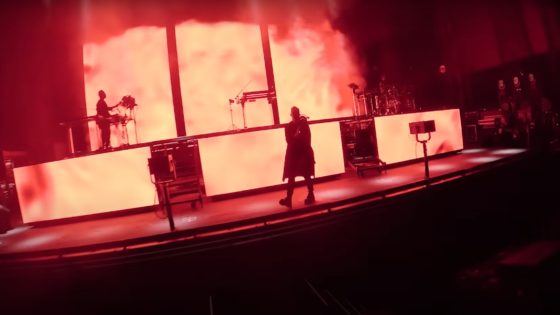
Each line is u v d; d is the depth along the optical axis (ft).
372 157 30.04
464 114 41.68
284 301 18.62
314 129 28.76
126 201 25.27
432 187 23.76
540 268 14.65
